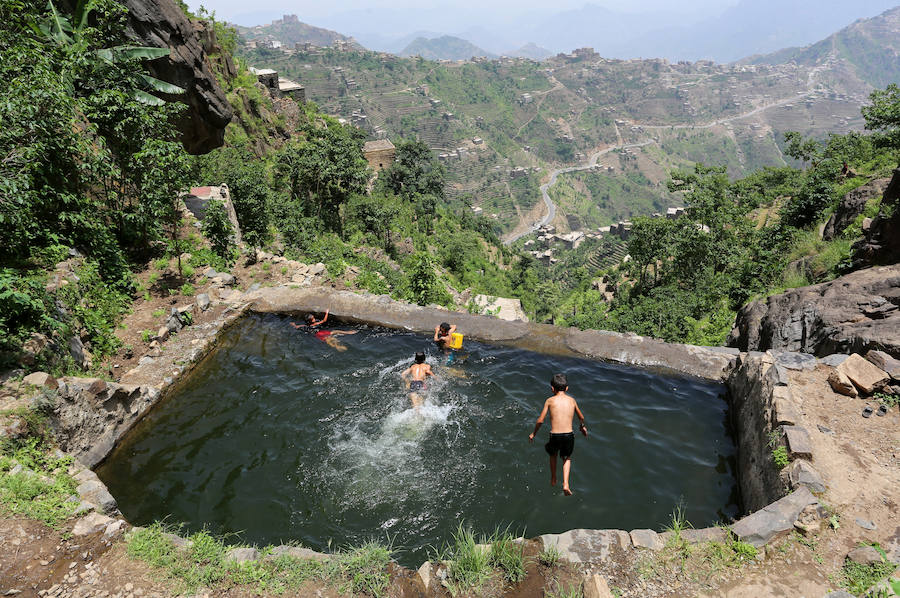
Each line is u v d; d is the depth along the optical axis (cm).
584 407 1015
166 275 1519
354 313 1432
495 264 10150
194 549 578
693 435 932
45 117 1141
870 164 3822
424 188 10744
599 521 718
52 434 758
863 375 803
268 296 1512
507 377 1125
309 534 700
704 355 1187
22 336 866
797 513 578
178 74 1859
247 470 832
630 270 7112
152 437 922
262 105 6184
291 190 4888
